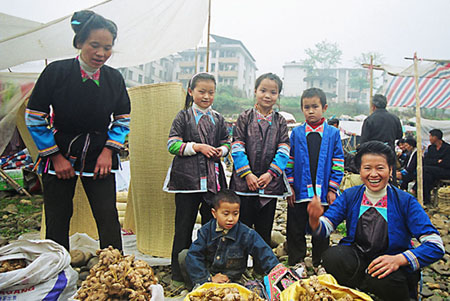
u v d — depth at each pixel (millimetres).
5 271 1933
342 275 2180
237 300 1689
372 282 2023
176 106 2949
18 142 7098
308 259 3037
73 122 2258
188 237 2562
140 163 3016
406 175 6758
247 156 2732
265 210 2705
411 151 7355
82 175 2295
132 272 1792
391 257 1955
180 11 3598
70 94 2203
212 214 2668
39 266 1868
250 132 2732
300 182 2861
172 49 3953
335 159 2895
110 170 2352
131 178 3158
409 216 2105
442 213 5805
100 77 2297
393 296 1976
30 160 6664
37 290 1848
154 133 2949
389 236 2119
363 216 2229
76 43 2170
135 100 3023
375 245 2150
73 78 2201
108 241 2361
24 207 5414
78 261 2898
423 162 6785
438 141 6617
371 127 4887
